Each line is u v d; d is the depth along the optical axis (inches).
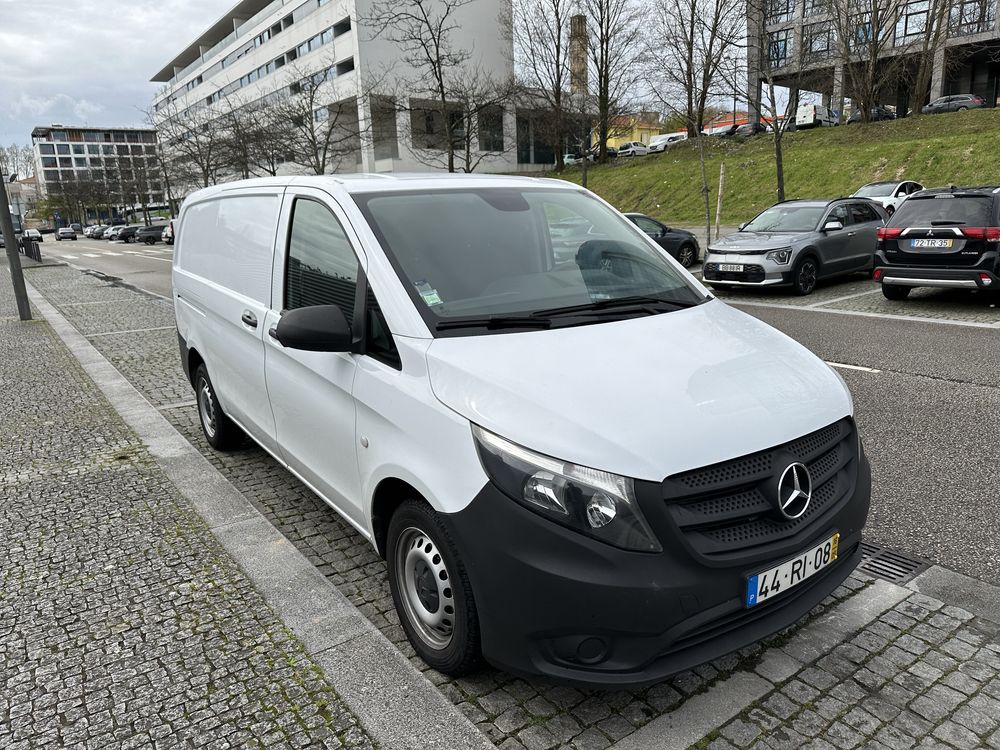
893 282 415.5
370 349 115.3
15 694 104.1
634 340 109.4
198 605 126.3
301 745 92.6
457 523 93.0
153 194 3046.3
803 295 478.0
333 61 1884.8
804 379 106.4
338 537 153.5
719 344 111.8
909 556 138.2
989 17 1526.8
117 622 121.7
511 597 88.7
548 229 136.2
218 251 179.6
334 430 124.0
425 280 114.9
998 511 155.8
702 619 86.8
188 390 279.6
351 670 107.3
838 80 1453.0
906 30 1411.2
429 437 98.7
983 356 290.8
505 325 110.3
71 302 598.2
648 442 87.3
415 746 92.0
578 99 1672.0
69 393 275.7
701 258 714.8
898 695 100.0
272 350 145.3
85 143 5433.1
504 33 1882.4
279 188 149.2
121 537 153.2
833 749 90.7
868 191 855.7
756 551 89.5
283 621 120.5
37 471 192.9
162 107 3174.2
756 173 1230.9
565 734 94.3
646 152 2001.7
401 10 1712.6
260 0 2454.5
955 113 1238.9
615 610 84.1
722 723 95.6
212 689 103.9
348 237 122.4
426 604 106.4
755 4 1101.1
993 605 121.0
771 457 92.9
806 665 106.7
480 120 1405.0
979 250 380.5
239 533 153.5
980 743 91.0
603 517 84.7
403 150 1879.9
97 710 100.2
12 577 137.9
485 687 103.7
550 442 87.7
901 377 265.6
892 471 179.8
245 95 2420.0
